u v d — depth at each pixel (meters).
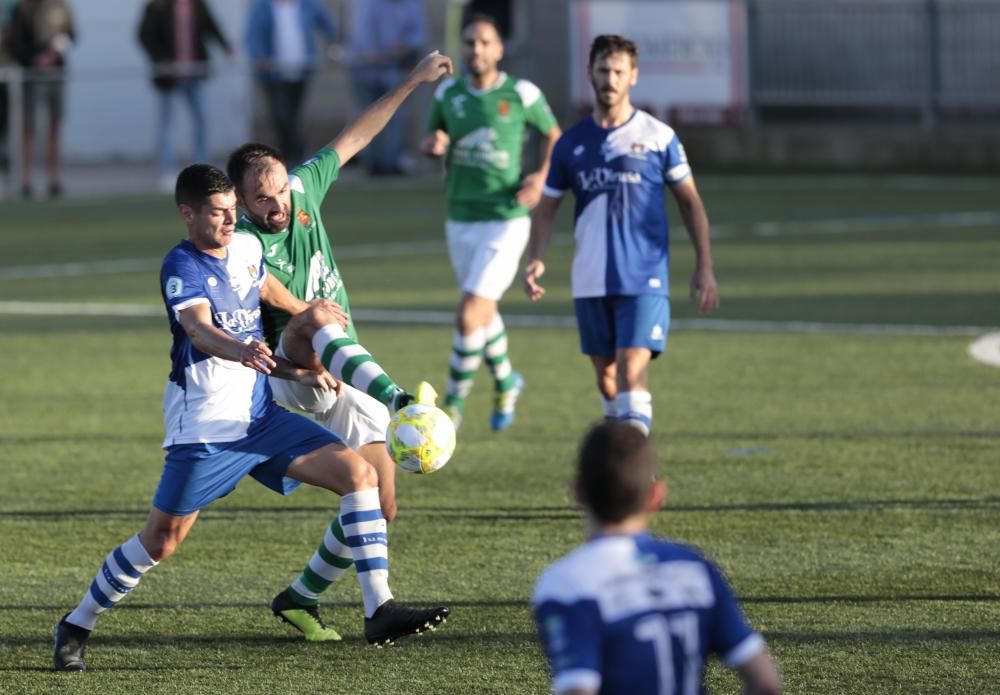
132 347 39.34
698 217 24.91
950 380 33.56
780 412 30.84
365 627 17.52
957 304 42.97
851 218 62.72
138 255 56.00
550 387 33.97
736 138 83.44
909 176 78.06
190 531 23.44
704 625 10.55
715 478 25.91
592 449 10.89
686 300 44.72
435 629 18.92
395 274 50.81
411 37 77.44
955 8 80.06
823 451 27.64
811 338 38.75
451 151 30.55
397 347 38.44
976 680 16.84
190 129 88.81
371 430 18.88
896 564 21.09
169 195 74.81
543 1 78.81
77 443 29.25
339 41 86.12
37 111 78.75
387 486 18.88
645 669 10.36
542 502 24.73
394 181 80.06
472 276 29.75
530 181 29.94
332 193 75.19
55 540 23.00
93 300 46.72
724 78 80.75
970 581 20.30
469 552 22.09
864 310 42.44
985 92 80.12
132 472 27.02
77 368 36.72
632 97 79.88
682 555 10.66
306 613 18.64
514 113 30.11
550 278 50.03
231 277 17.20
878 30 80.75
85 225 64.56
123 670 17.72
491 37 30.16
